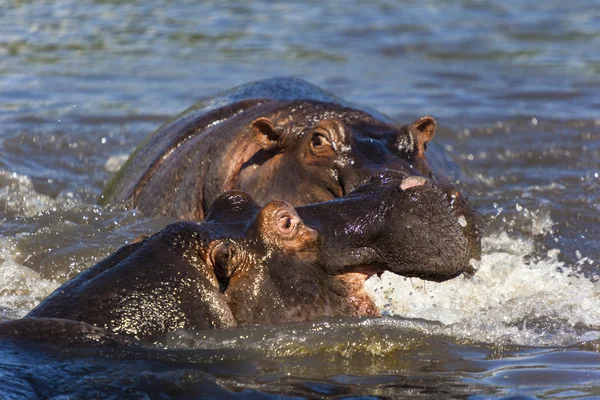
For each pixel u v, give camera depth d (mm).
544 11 113125
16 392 19719
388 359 24125
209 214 26406
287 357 23484
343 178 33031
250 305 24422
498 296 31938
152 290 23781
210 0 112312
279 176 35156
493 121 63531
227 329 24016
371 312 26078
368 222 24984
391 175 26578
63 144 56750
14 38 89688
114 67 81000
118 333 23094
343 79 78625
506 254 36844
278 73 80188
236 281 24500
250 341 23719
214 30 97688
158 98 70125
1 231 37375
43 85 73625
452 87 76625
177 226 25156
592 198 46219
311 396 21109
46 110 65312
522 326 28281
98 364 21594
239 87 47344
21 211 43281
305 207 25719
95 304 23453
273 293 24562
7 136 57219
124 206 41781
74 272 33656
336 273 25141
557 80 80062
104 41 90938
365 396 21281
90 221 39344
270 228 24781
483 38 98938
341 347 24156
